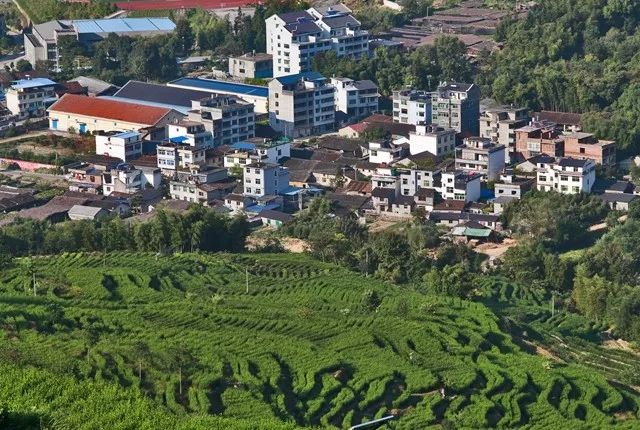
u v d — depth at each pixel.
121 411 182.50
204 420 183.88
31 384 189.00
